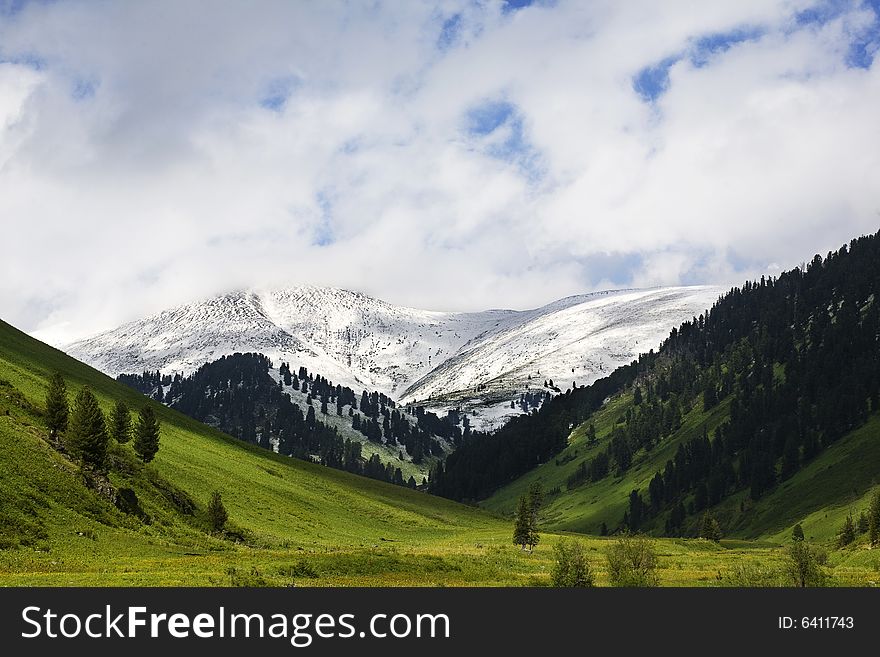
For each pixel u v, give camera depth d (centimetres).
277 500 12812
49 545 5791
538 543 13050
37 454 7275
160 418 15475
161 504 8425
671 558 10744
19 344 14650
